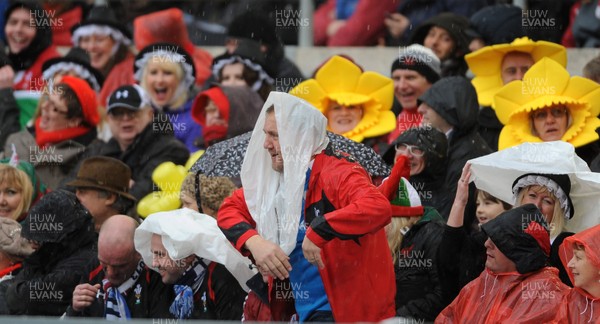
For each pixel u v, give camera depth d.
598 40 27.67
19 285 21.53
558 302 17.36
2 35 30.45
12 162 25.67
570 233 18.95
